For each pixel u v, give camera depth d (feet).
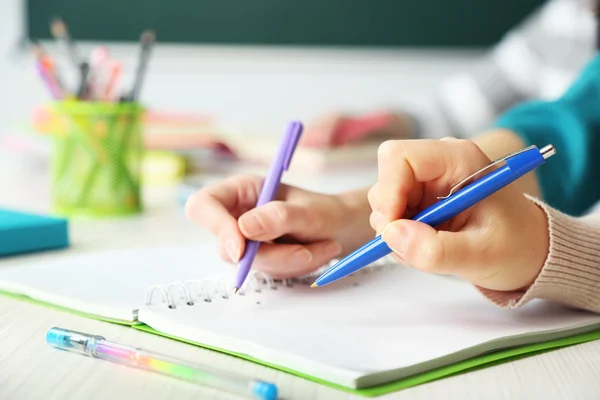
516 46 5.34
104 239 2.74
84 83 3.17
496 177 1.45
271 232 1.86
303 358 1.36
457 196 1.48
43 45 7.72
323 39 7.76
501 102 5.43
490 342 1.50
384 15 7.70
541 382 1.37
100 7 7.70
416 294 1.89
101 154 3.20
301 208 1.93
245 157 5.13
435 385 1.34
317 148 4.90
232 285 1.87
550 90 4.90
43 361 1.45
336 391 1.30
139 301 1.74
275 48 7.79
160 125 4.58
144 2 7.70
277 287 1.92
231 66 7.82
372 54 7.77
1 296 1.93
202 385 1.32
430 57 7.73
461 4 7.63
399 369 1.34
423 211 1.52
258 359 1.44
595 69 2.97
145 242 2.68
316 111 7.86
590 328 1.69
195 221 1.93
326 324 1.60
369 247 1.52
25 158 5.67
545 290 1.66
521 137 2.73
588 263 1.68
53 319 1.74
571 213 2.79
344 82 7.82
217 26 7.77
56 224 2.57
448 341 1.49
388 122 5.49
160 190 4.14
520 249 1.56
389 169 1.54
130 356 1.42
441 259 1.47
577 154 2.78
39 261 2.38
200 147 4.71
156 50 7.79
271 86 7.86
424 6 7.66
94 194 3.24
